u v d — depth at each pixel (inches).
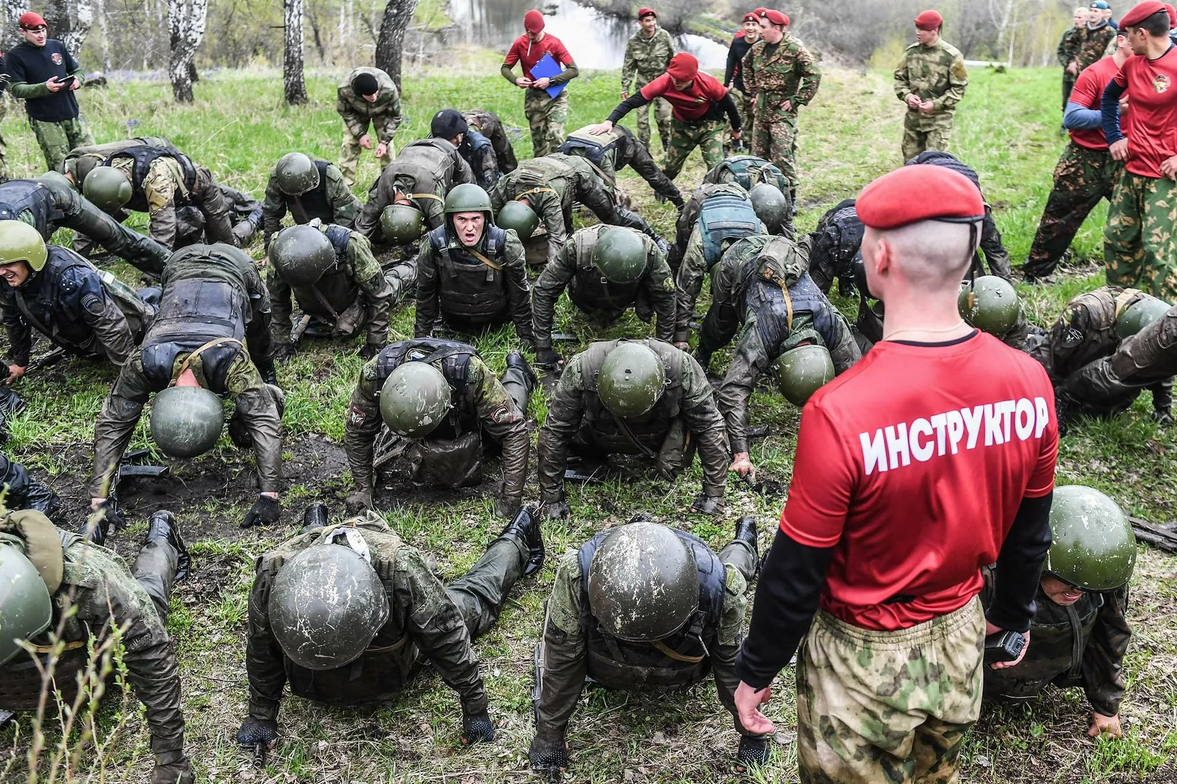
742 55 488.1
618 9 1122.7
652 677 169.2
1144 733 183.2
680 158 423.2
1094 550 158.6
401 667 180.1
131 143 337.7
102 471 234.5
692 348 325.1
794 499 96.5
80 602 152.6
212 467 265.6
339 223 361.1
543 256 357.7
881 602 100.2
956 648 103.5
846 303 354.0
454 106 605.6
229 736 185.3
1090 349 271.0
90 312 265.0
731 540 234.4
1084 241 395.2
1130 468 265.6
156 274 327.3
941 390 94.0
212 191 353.1
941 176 92.9
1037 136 543.5
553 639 165.8
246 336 279.9
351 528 167.8
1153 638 205.6
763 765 176.6
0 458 227.3
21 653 153.6
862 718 103.3
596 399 228.1
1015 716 188.1
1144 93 290.7
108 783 174.7
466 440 239.8
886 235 94.1
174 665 165.2
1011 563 108.7
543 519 240.8
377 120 431.5
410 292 354.3
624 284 282.8
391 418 217.9
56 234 388.8
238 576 225.9
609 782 176.6
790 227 357.4
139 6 1311.5
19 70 400.2
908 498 95.0
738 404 253.9
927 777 111.7
